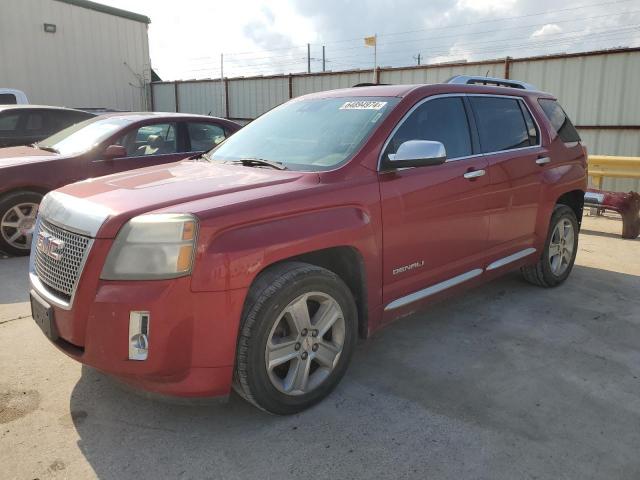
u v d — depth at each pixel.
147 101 22.52
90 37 20.31
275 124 4.12
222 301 2.57
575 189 5.20
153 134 6.95
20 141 8.40
